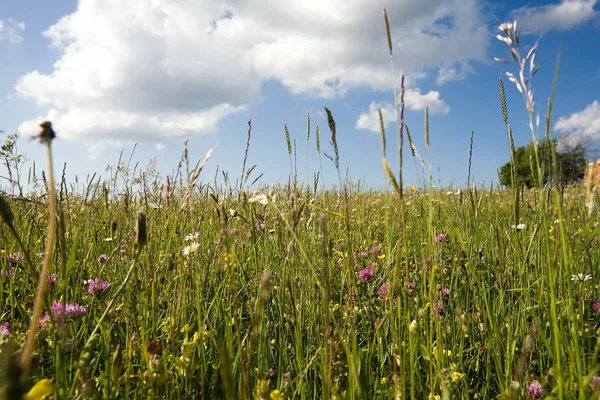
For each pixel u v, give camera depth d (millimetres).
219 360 1952
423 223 3525
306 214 2807
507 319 2242
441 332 2025
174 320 2059
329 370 1426
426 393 1675
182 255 2570
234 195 3146
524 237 2676
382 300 2514
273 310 2510
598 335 2150
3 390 599
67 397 1353
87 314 2115
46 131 862
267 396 1370
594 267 2979
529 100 1380
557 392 1495
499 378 1802
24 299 2324
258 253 2990
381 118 1487
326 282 1378
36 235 3100
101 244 3398
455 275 2957
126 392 1492
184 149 2312
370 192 7051
